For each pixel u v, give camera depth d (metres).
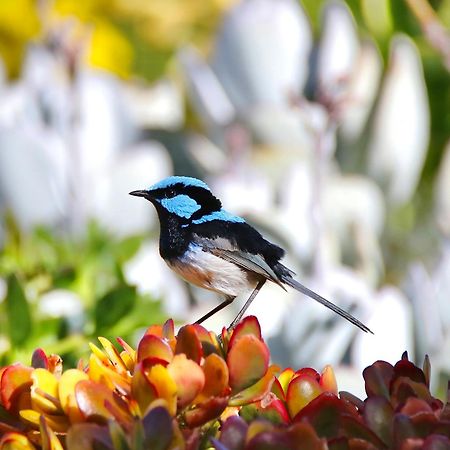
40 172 13.86
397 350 10.87
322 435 5.19
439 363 10.87
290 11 15.19
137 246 10.73
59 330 9.15
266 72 14.96
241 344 5.23
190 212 9.11
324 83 13.33
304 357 10.48
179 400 5.05
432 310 11.30
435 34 13.64
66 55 13.98
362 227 13.23
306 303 10.55
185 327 5.29
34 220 13.75
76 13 18.38
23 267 10.38
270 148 14.22
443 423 4.93
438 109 16.03
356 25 15.86
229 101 15.27
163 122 16.62
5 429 5.22
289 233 12.36
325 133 12.54
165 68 18.86
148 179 13.93
